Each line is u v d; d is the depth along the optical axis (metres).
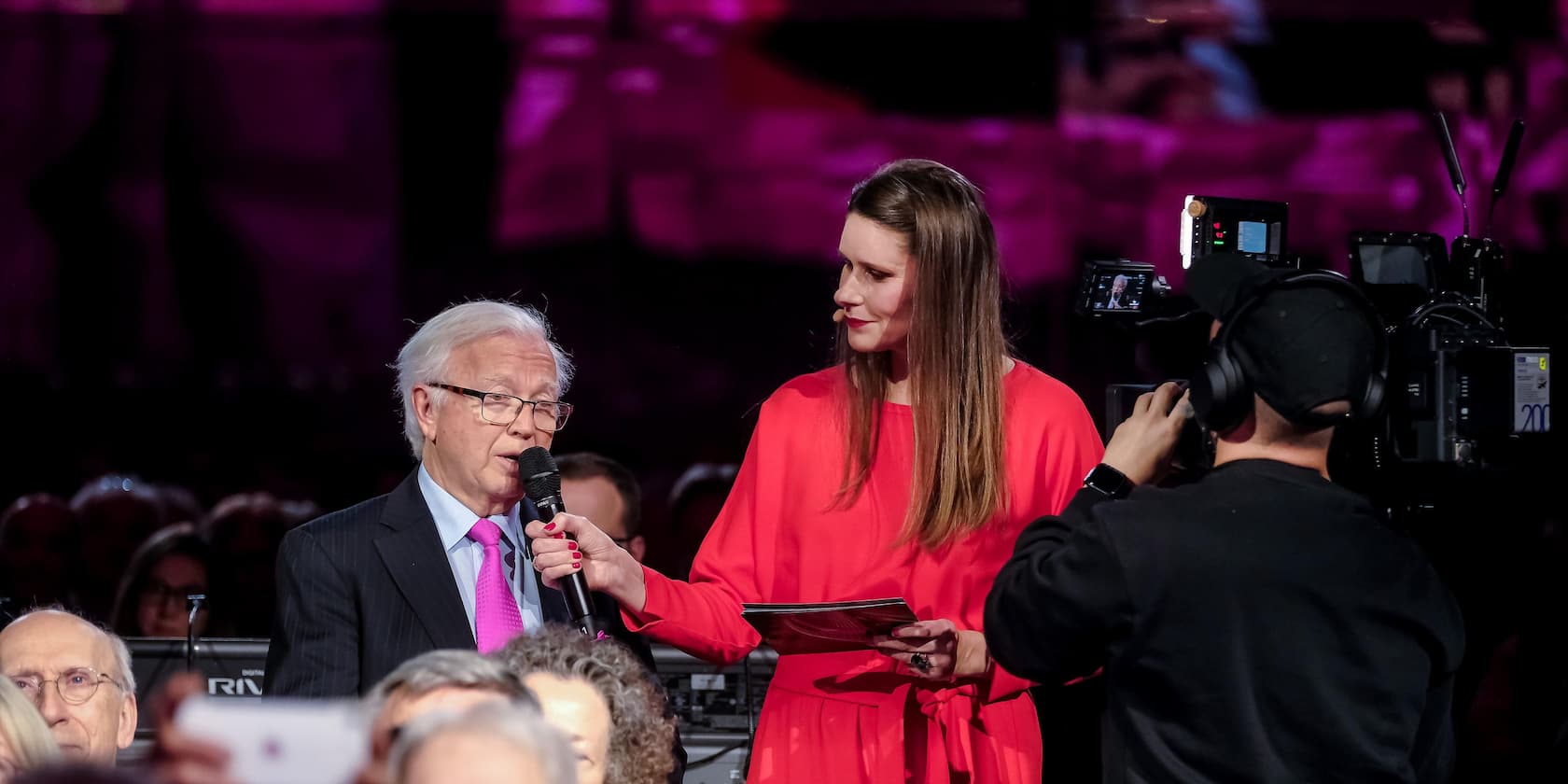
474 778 4.49
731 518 9.68
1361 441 8.90
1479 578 10.34
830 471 9.38
